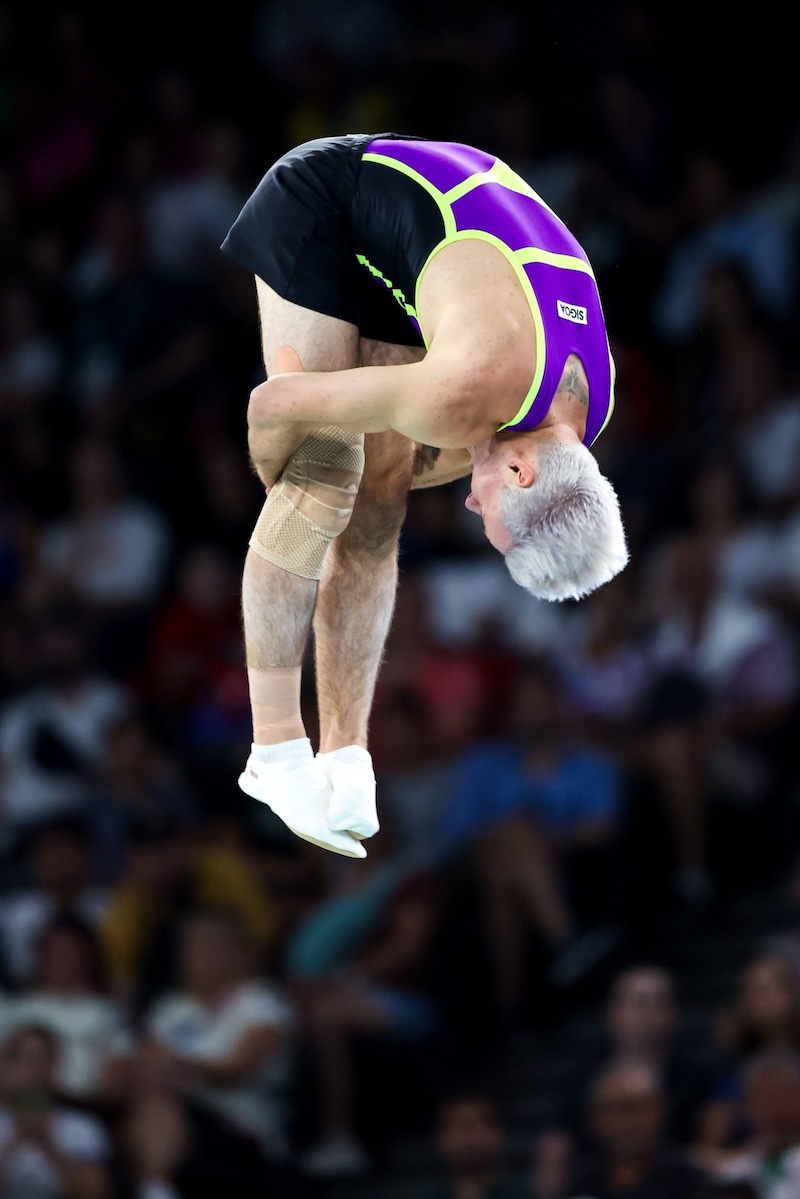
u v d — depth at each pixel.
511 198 13.57
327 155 14.11
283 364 13.84
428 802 31.23
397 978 29.88
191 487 39.88
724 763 29.83
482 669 32.59
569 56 42.09
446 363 12.74
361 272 14.02
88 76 47.56
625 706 31.03
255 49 46.50
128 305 41.78
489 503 13.18
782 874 29.86
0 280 45.34
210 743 34.62
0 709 35.03
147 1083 27.97
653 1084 24.62
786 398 34.28
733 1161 24.02
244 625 14.14
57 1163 26.72
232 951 29.28
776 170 41.22
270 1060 28.94
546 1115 28.45
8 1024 28.52
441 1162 28.69
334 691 14.71
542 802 29.98
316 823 13.90
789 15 42.31
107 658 36.22
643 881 30.02
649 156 40.44
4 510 40.84
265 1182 28.00
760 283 36.22
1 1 48.94
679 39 42.62
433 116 43.00
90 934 29.33
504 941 29.66
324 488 13.80
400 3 45.12
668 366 37.28
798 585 31.34
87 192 46.03
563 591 13.13
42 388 42.69
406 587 33.28
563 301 13.22
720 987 28.70
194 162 43.44
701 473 33.88
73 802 32.66
